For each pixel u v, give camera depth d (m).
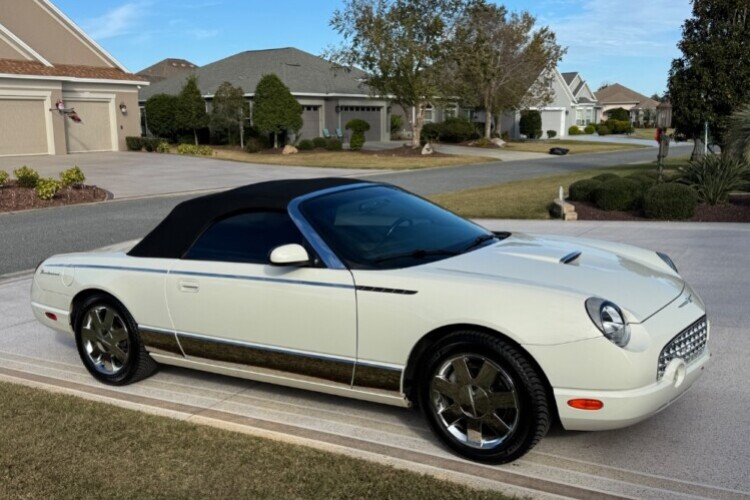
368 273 3.76
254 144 35.59
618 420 3.22
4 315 6.95
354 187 4.68
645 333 3.28
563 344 3.22
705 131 17.61
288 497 3.21
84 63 34.75
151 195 19.70
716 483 3.24
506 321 3.32
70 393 4.75
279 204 4.21
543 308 3.29
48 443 3.85
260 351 4.16
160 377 5.05
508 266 3.75
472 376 3.52
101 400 4.60
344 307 3.78
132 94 35.75
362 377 3.83
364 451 3.71
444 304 3.49
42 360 5.55
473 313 3.40
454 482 3.33
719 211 11.95
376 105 43.91
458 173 25.23
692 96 17.58
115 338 4.84
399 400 3.79
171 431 3.99
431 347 3.60
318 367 3.96
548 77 46.81
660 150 14.63
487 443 3.52
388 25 32.19
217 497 3.23
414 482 3.32
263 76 35.44
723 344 5.12
